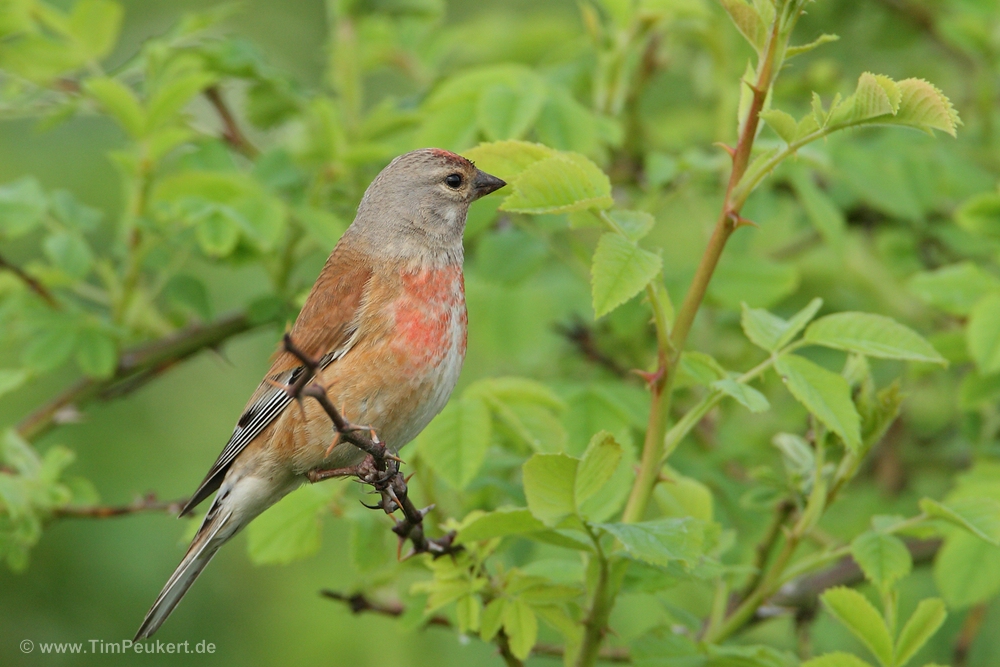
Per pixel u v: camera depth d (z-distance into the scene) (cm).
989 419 993
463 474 726
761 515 952
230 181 921
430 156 826
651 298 620
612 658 838
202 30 1080
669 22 1065
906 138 1104
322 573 1309
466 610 666
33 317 959
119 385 1044
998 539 650
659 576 689
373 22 1233
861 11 1345
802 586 899
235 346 1413
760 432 1156
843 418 618
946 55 1284
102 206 1300
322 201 1034
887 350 631
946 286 888
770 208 1053
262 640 1276
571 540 617
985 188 1077
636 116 1159
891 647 649
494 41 1295
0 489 836
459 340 801
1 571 1204
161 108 951
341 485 807
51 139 1340
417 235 808
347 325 770
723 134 1101
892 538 695
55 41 1041
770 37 581
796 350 1034
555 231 1035
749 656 688
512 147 628
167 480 1272
